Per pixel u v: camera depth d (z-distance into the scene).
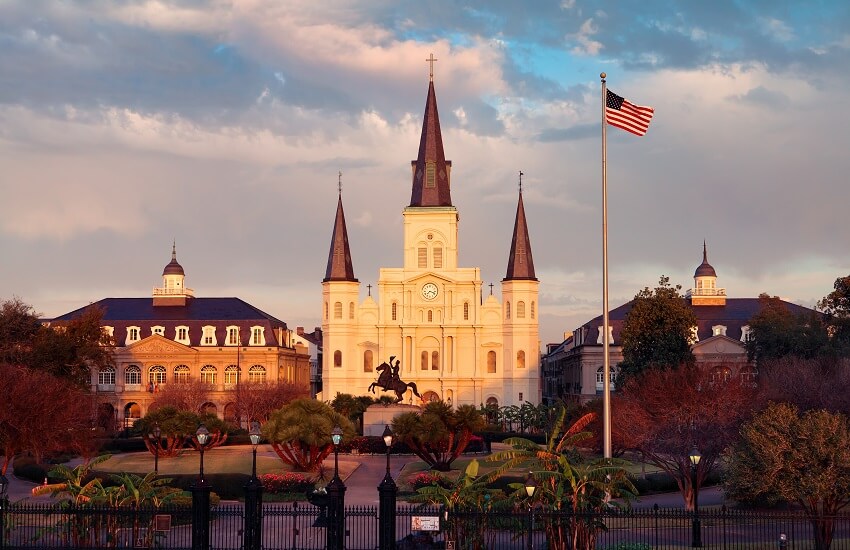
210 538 45.16
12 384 74.81
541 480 41.56
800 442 45.78
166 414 84.69
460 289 149.12
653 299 101.81
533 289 147.25
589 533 40.81
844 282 92.25
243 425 138.00
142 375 149.75
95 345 110.75
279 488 64.31
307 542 42.56
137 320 153.25
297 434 71.12
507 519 43.75
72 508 40.12
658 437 61.38
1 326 101.94
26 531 46.97
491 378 148.00
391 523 38.22
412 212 150.88
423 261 150.88
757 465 47.19
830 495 45.50
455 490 42.94
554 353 197.12
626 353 102.19
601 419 80.19
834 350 87.62
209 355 150.25
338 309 148.62
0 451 93.19
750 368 115.00
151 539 40.91
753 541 45.41
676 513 40.75
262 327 152.50
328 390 147.75
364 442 93.38
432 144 153.00
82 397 89.50
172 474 65.69
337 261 149.38
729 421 60.94
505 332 147.75
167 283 158.00
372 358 149.75
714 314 141.25
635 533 47.78
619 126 51.75
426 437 73.06
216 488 61.47
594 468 41.88
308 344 180.00
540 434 111.06
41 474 72.31
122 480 44.62
